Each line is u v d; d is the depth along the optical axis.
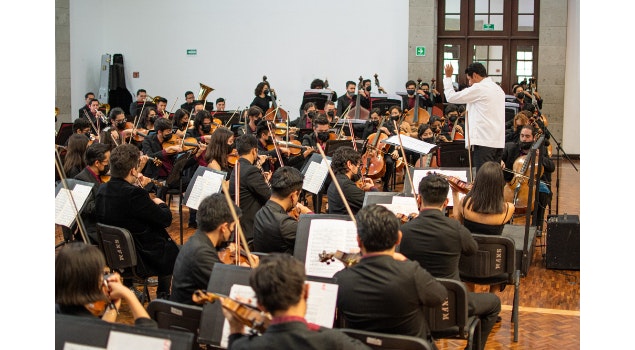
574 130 15.56
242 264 4.07
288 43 16.06
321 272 3.97
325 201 9.98
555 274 6.77
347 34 15.80
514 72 15.82
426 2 15.35
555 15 15.27
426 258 4.03
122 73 16.52
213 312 3.20
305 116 11.88
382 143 9.59
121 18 16.64
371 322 3.24
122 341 2.59
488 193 5.06
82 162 7.00
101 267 2.95
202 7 16.31
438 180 4.13
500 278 4.95
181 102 16.59
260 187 5.89
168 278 5.46
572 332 5.28
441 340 5.14
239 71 16.31
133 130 9.70
